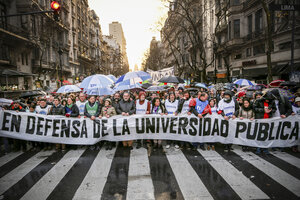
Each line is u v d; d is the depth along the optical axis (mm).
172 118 5699
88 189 3502
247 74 19953
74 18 40125
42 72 27250
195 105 5629
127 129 5699
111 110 5852
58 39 32938
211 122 5559
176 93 6742
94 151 5520
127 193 3357
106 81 6535
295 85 6699
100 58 63688
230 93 5555
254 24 18812
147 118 5719
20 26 21953
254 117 5488
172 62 53844
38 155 5270
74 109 5629
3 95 12672
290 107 5316
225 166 4410
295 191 3359
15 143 5680
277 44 16125
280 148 5652
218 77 23703
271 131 5312
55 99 5855
